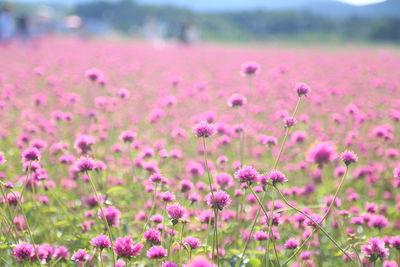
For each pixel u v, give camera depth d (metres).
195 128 3.81
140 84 17.28
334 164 8.45
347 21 95.81
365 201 7.68
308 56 35.41
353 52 43.28
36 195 5.93
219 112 13.27
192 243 4.05
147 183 5.83
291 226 5.91
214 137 9.17
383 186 8.40
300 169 8.09
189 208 5.73
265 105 13.95
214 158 8.63
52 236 5.64
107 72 21.30
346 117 11.91
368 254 4.02
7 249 4.87
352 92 15.34
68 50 33.09
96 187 6.67
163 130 10.88
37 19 53.62
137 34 88.12
